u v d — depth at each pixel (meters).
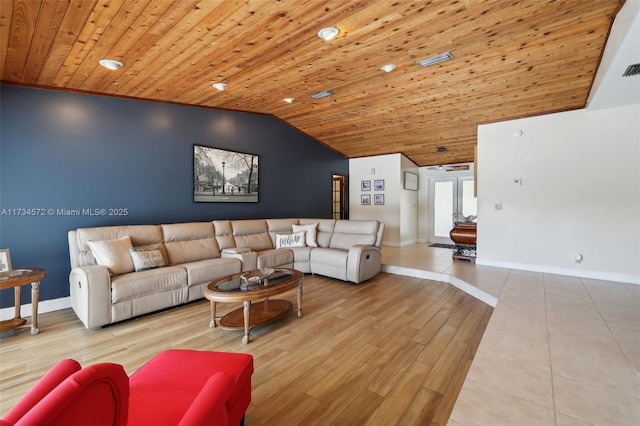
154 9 2.13
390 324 2.93
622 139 3.90
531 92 3.92
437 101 4.48
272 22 2.45
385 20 2.50
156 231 3.84
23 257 3.18
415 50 3.03
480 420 1.47
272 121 5.90
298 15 2.38
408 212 7.68
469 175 7.62
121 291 2.92
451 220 7.88
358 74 3.63
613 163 3.96
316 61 3.25
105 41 2.50
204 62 3.10
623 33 2.21
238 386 1.42
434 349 2.43
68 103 3.45
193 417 0.91
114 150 3.81
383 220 7.44
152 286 3.16
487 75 3.62
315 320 3.05
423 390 1.91
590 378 1.78
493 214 4.89
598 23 2.56
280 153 6.09
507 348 2.15
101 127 3.70
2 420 0.73
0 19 2.09
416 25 2.59
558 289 3.58
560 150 4.31
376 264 4.72
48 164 3.32
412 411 1.72
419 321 3.00
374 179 7.56
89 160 3.61
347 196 8.15
